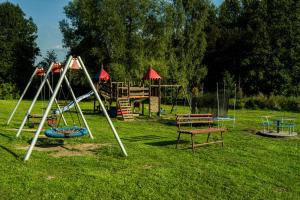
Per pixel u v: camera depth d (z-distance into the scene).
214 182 9.48
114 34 50.38
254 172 10.66
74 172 10.09
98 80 32.44
